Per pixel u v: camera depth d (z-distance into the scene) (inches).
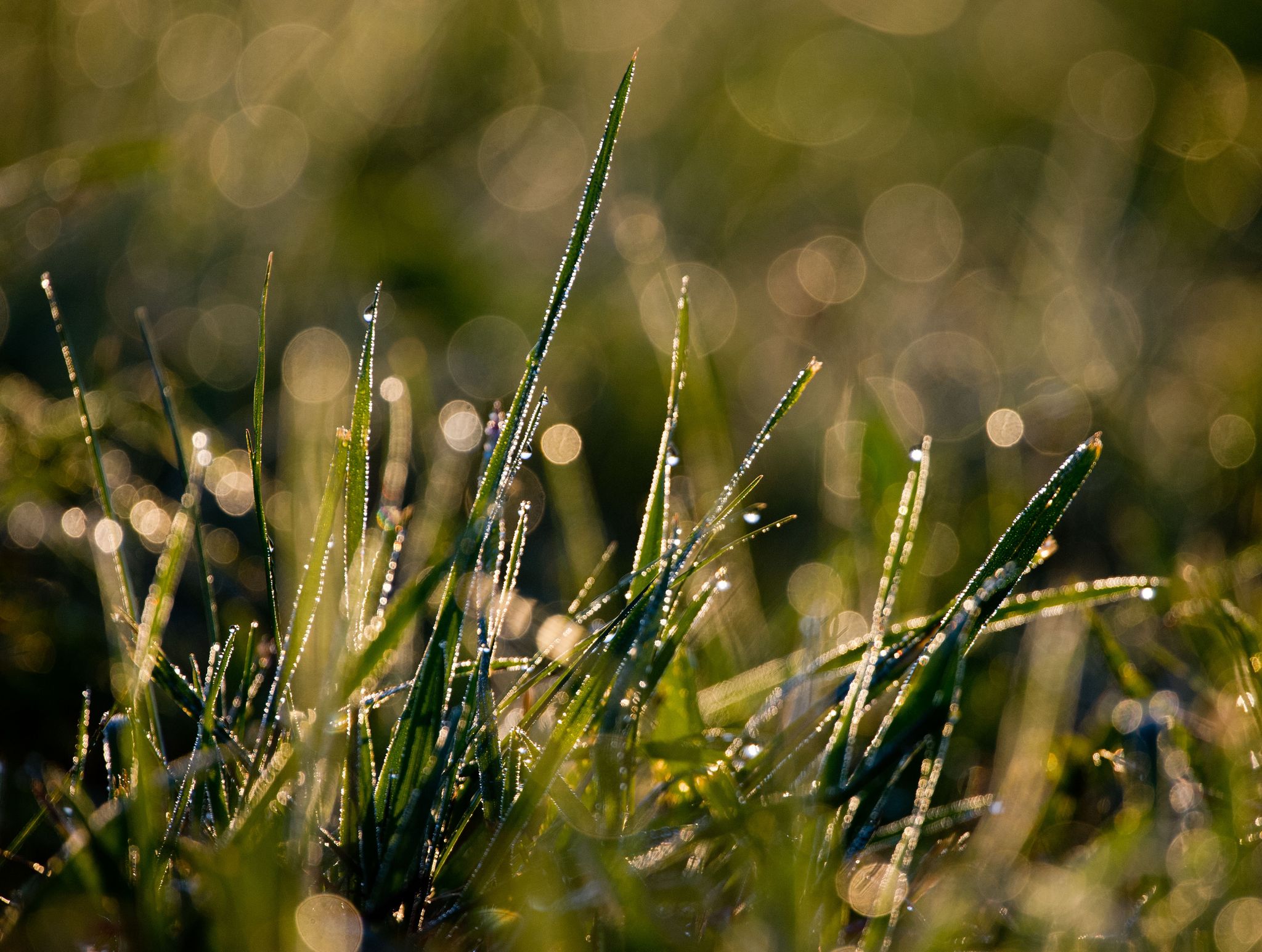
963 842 19.8
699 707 20.0
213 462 23.6
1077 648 21.1
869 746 19.1
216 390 28.6
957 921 19.1
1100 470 27.0
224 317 30.7
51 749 20.8
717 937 18.8
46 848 19.8
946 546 23.1
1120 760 20.2
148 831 18.4
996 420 28.8
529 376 19.1
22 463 22.4
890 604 19.6
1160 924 19.2
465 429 24.8
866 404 22.0
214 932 18.3
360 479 19.2
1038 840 20.1
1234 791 19.8
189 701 19.0
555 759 18.8
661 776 19.5
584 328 33.2
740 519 23.2
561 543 22.5
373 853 18.7
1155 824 19.8
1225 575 21.6
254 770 18.9
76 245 28.7
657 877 19.1
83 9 34.0
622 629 19.0
